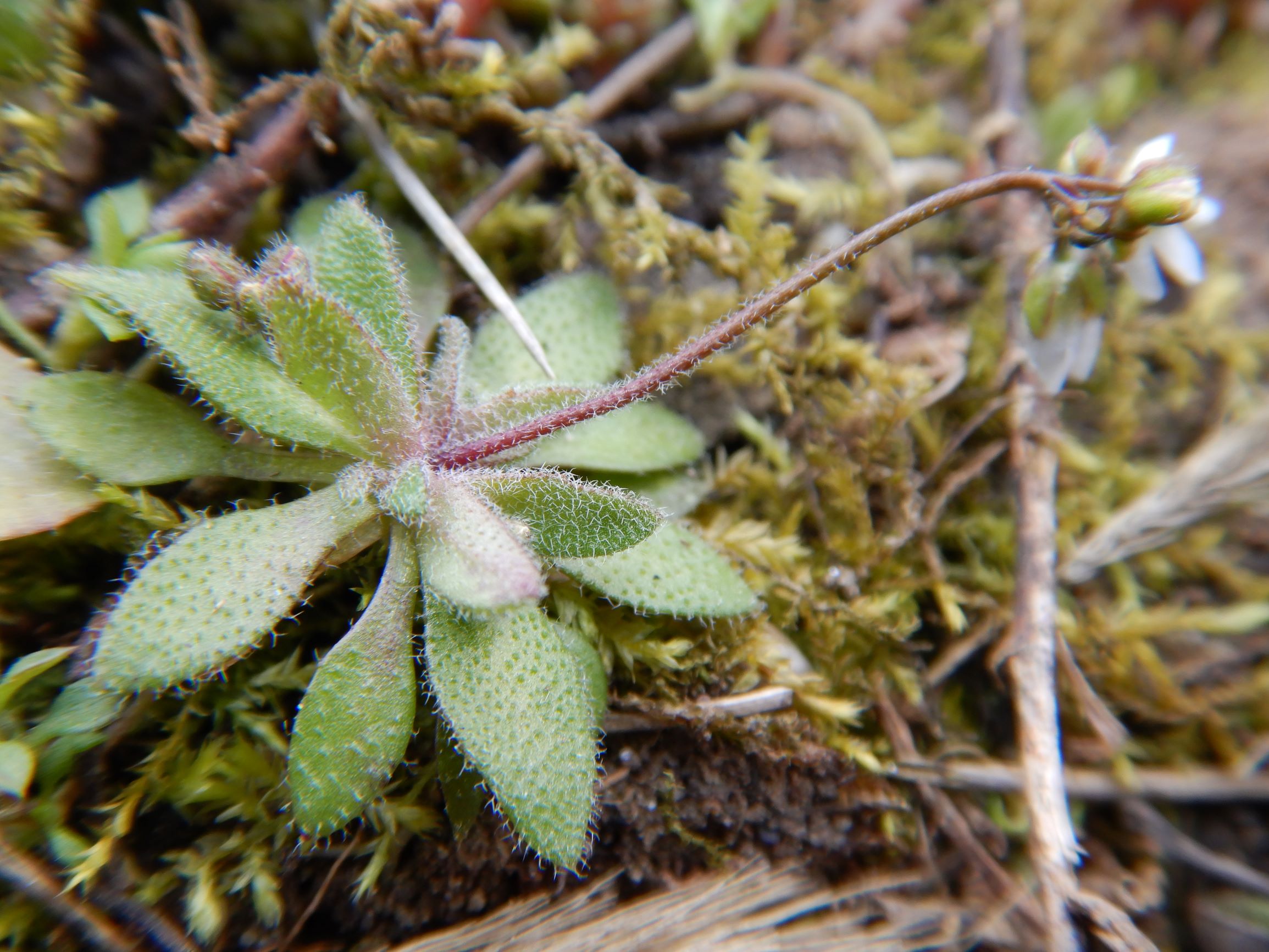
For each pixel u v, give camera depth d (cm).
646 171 5
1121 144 5
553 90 5
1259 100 5
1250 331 5
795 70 5
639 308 5
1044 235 5
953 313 5
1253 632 5
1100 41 6
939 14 5
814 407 5
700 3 5
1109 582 5
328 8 5
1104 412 5
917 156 5
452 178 5
